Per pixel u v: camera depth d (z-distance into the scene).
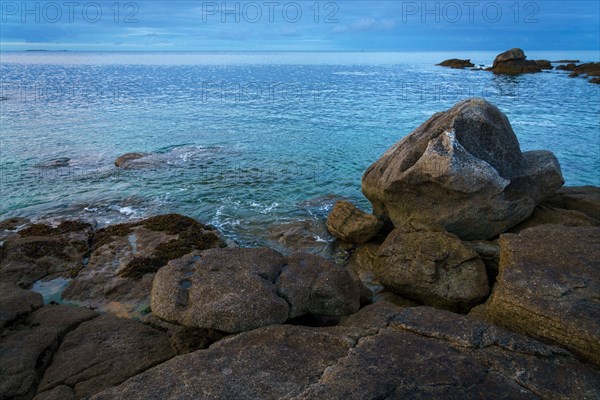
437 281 11.30
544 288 8.79
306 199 19.58
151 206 18.45
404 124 36.28
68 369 8.65
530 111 42.19
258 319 8.88
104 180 21.61
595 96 52.50
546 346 7.59
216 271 10.09
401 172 14.30
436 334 8.04
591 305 8.26
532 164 14.91
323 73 103.25
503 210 13.80
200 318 8.95
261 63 172.12
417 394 6.43
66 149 27.31
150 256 13.28
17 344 9.12
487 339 7.80
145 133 32.12
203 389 6.82
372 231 14.95
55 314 10.43
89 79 80.06
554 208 14.85
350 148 28.44
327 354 7.63
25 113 39.22
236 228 16.53
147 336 9.75
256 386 6.86
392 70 114.12
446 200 14.04
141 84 71.25
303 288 9.80
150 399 6.67
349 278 10.37
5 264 12.94
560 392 6.56
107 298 11.59
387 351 7.50
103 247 13.97
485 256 12.30
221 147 28.30
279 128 34.41
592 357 7.55
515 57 90.81
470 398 6.39
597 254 9.86
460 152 13.27
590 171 23.53
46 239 14.36
